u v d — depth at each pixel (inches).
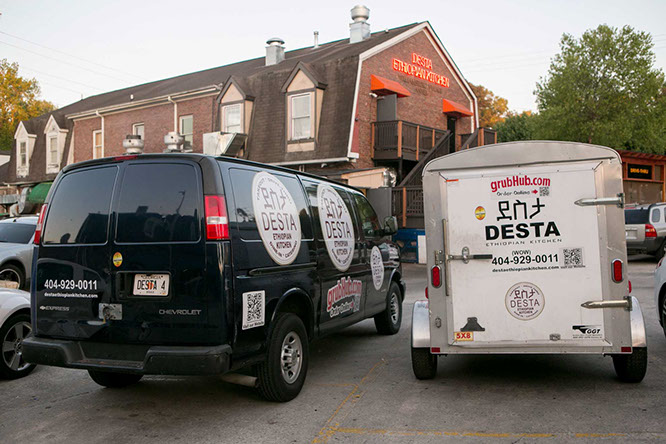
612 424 175.9
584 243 204.2
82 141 1251.8
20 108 2112.5
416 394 214.5
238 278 183.0
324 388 226.5
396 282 347.3
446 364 260.2
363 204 313.9
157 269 182.4
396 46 948.6
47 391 231.1
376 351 290.5
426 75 1020.5
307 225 232.8
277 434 177.6
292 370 214.5
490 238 210.8
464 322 213.2
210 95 1015.0
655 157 1229.7
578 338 204.5
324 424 185.3
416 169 881.5
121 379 232.1
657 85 1121.4
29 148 1358.3
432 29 1022.4
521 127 1637.6
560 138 1195.9
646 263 693.3
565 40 1178.6
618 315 203.0
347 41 1110.4
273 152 906.1
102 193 195.0
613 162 203.3
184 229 182.1
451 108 1040.8
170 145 991.6
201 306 177.9
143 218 187.2
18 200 1318.9
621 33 1135.0
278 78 929.5
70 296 193.5
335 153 843.4
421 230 759.1
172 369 174.6
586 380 225.8
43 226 201.9
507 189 209.9
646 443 160.7
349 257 270.2
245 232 190.2
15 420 196.5
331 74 883.4
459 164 213.6
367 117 888.9
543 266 206.8
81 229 195.0
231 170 193.6
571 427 174.7
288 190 226.4
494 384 224.8
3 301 245.9
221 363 174.7
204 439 175.2
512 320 209.2
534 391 213.5
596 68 1151.0
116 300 186.2
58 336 195.2
